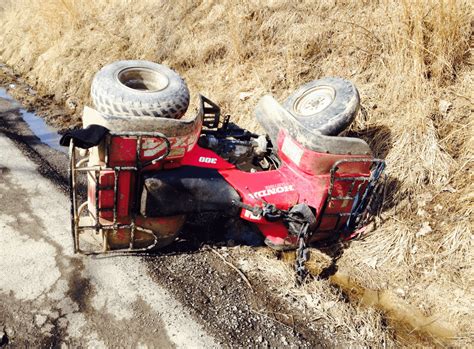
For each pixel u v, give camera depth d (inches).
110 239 147.1
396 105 197.9
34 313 127.3
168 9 318.7
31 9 407.2
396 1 222.4
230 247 163.8
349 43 233.0
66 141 121.2
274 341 129.1
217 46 275.4
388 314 145.0
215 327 130.4
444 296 147.0
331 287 150.9
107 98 134.3
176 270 149.6
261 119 167.9
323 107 171.2
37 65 343.9
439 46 193.5
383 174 180.7
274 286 148.8
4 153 213.5
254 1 285.1
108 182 132.4
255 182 149.9
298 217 145.6
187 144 138.0
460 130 179.3
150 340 123.6
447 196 167.8
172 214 140.6
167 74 150.6
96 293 136.2
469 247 153.8
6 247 149.9
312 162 148.5
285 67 243.4
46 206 175.9
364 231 169.5
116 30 332.2
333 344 131.2
